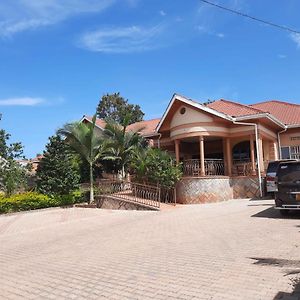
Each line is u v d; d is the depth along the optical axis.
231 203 19.69
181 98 23.81
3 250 11.14
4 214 19.67
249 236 9.98
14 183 23.38
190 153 28.17
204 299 5.38
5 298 6.20
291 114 28.31
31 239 13.02
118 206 20.67
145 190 21.14
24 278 7.41
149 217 16.28
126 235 11.99
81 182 25.52
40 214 19.36
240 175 23.22
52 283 6.87
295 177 12.88
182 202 21.45
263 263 7.09
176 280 6.41
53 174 22.86
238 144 26.58
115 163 25.42
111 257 8.71
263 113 22.67
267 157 26.52
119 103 58.59
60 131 22.33
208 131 23.30
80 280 6.91
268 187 20.31
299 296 5.21
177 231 12.01
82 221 16.73
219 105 26.56
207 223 13.17
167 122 25.66
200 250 8.74
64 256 9.31
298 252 7.79
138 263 7.87
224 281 6.14
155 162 21.55
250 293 5.46
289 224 11.52
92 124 22.64
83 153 22.50
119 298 5.72
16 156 34.25
